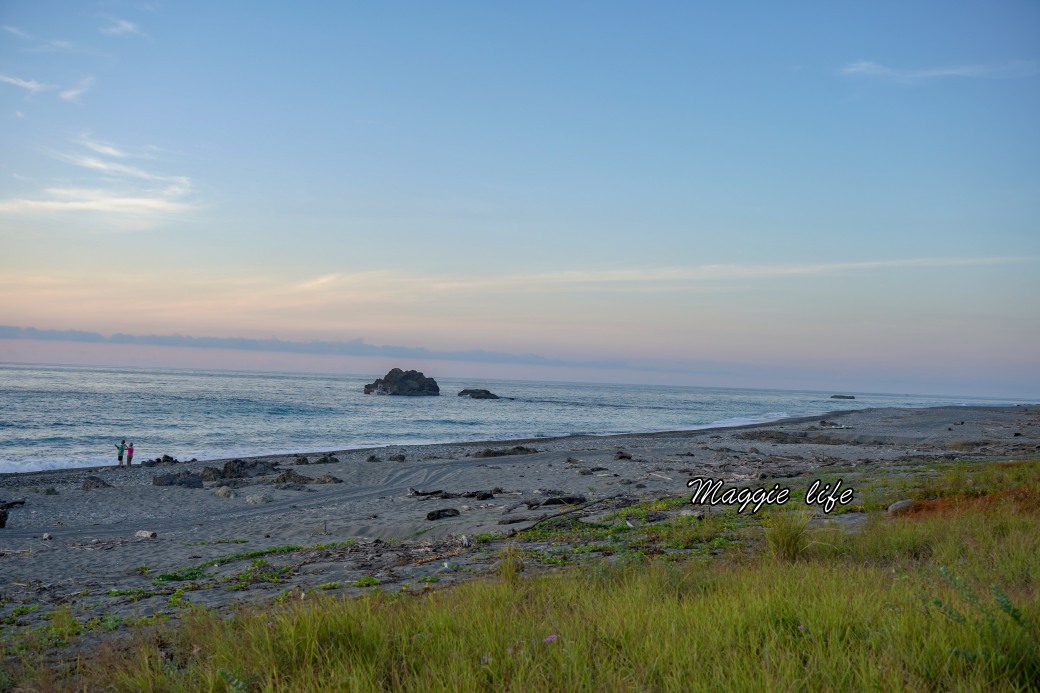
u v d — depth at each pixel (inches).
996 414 3489.2
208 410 3191.4
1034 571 273.7
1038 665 158.4
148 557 586.6
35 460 1589.6
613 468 1261.1
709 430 2630.4
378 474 1263.5
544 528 589.6
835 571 278.1
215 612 294.5
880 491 710.5
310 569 465.7
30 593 428.1
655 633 197.0
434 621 227.9
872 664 158.9
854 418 3221.0
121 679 199.8
